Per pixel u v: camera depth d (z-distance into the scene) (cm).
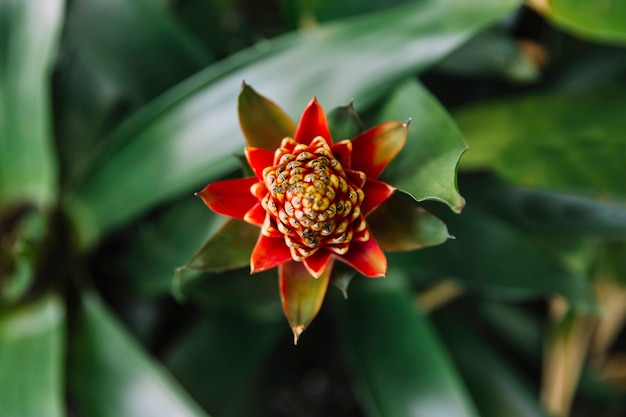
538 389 80
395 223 55
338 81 64
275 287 70
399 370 69
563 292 68
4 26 72
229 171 67
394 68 63
